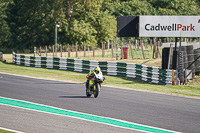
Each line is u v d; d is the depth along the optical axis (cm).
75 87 6419
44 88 6156
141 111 4281
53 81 7338
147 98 5331
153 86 6931
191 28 8138
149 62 11081
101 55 14625
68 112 4109
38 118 3747
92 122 3622
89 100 4969
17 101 4772
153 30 8200
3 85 6406
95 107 4450
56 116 3872
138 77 8419
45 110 4197
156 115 4069
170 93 5994
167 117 3978
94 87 5122
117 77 8644
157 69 7675
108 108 4409
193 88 6744
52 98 5078
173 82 7256
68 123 3544
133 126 3509
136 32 8538
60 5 19688
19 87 6203
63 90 5966
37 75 8550
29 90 5853
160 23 8181
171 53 8600
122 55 12425
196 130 3422
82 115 3959
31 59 11225
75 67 9938
